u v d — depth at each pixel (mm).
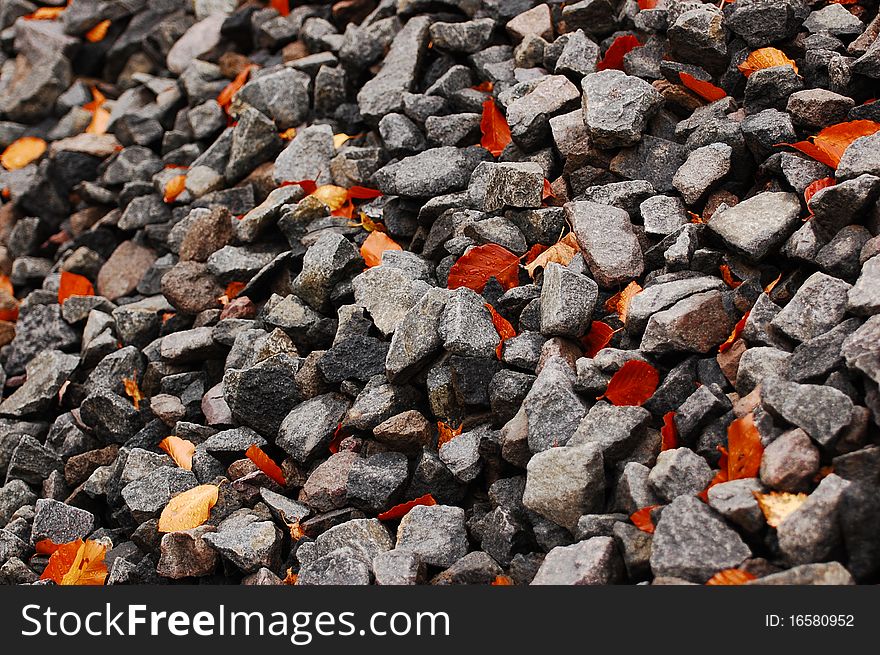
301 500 2084
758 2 2227
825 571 1753
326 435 2105
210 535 2023
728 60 2264
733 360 1956
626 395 1959
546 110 2275
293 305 2260
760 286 2008
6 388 2512
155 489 2127
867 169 1993
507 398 2010
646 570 1837
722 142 2154
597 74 2258
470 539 1979
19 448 2305
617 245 2100
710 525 1812
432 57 2570
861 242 1972
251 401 2156
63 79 3109
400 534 1979
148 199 2672
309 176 2500
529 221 2201
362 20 2787
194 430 2215
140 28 3160
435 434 2070
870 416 1827
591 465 1888
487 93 2449
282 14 2898
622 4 2459
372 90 2520
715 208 2131
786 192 2062
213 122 2750
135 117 2852
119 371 2371
